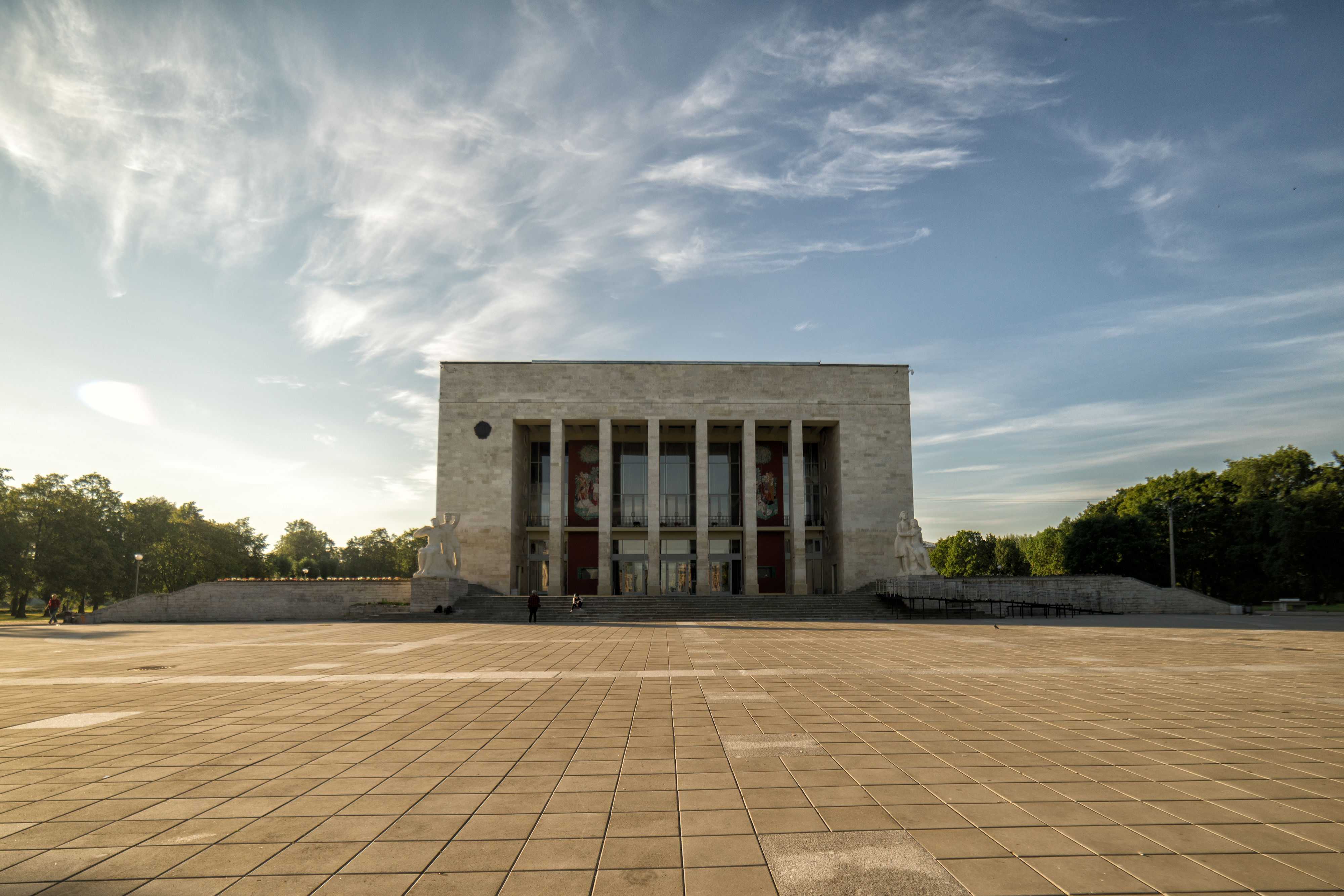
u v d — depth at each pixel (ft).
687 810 20.38
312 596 143.33
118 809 20.85
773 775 23.95
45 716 35.24
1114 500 232.73
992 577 140.77
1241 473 194.08
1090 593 139.33
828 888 15.28
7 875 16.17
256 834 18.83
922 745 27.99
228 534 270.87
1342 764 25.20
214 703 39.04
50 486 203.72
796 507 173.17
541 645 76.43
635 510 186.50
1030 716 33.99
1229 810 20.26
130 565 232.94
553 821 19.58
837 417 176.76
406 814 20.30
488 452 172.35
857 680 46.78
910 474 175.94
